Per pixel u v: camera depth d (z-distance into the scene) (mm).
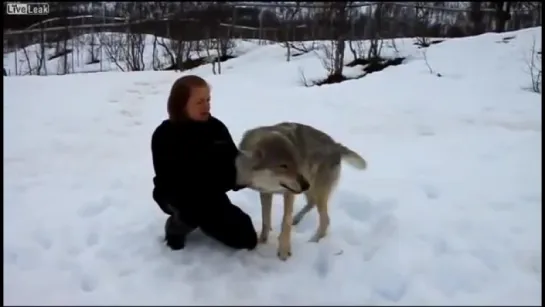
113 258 3410
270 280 3178
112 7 17703
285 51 13195
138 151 5961
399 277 3182
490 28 15820
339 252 3525
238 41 15211
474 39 12016
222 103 8281
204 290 3033
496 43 11469
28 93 8781
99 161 5578
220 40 13758
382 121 7133
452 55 11023
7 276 3150
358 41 12539
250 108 7914
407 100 8219
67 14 16531
